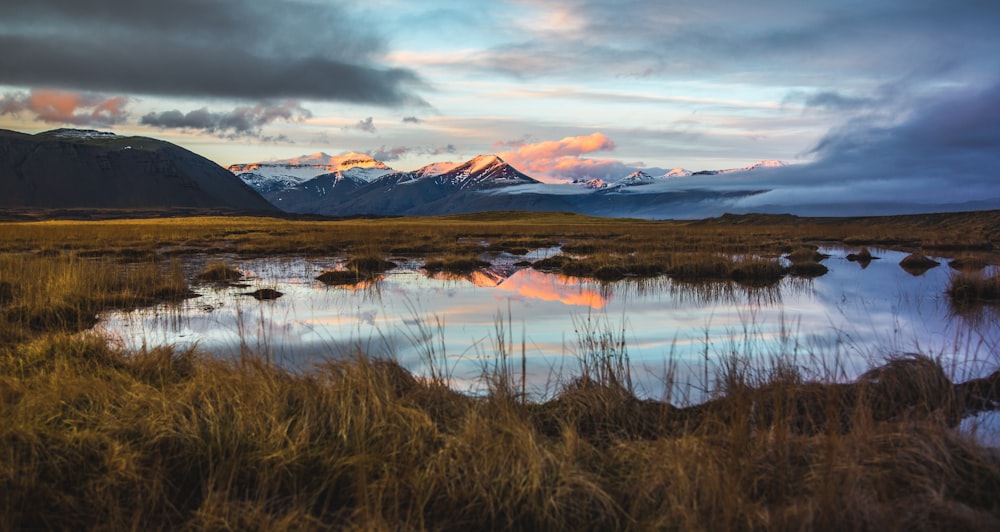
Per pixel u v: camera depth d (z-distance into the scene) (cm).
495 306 1410
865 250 2792
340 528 394
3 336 923
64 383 571
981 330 1108
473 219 11519
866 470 443
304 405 536
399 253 3120
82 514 408
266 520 381
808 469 457
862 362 843
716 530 371
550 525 402
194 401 543
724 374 698
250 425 500
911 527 384
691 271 2034
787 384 632
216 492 422
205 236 4600
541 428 579
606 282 1898
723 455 468
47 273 1456
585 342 970
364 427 505
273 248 3175
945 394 650
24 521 403
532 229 6419
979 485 446
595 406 611
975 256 2677
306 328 1143
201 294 1600
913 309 1356
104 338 838
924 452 469
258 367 617
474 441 477
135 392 565
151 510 409
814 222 7625
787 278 1984
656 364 857
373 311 1345
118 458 446
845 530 374
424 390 619
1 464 421
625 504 427
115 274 1608
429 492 425
